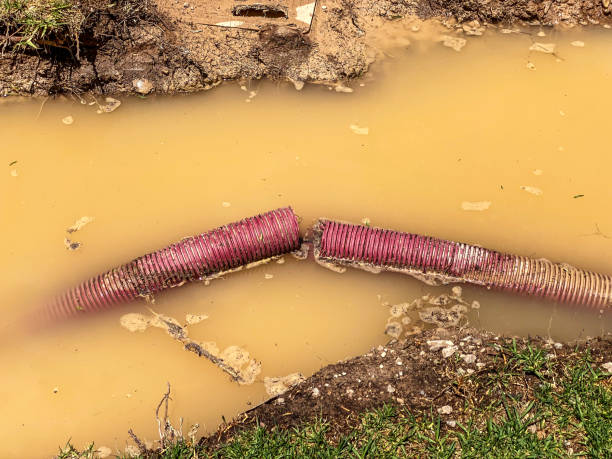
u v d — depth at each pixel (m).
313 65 2.32
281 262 1.96
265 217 1.94
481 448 1.56
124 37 2.27
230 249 1.91
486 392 1.66
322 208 2.04
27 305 1.88
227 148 2.16
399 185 2.09
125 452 1.65
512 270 1.89
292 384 1.73
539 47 2.41
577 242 1.98
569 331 1.81
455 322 1.83
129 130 2.20
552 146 2.16
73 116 2.22
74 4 2.21
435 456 1.56
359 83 2.31
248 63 2.31
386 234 1.93
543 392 1.64
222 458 1.60
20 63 2.22
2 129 2.18
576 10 2.48
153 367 1.78
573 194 2.07
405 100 2.27
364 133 2.20
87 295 1.87
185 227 2.01
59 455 1.65
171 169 2.12
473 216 2.03
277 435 1.61
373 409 1.65
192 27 2.34
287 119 2.22
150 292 1.90
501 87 2.30
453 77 2.33
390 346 1.77
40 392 1.74
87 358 1.79
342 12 2.43
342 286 1.91
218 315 1.86
